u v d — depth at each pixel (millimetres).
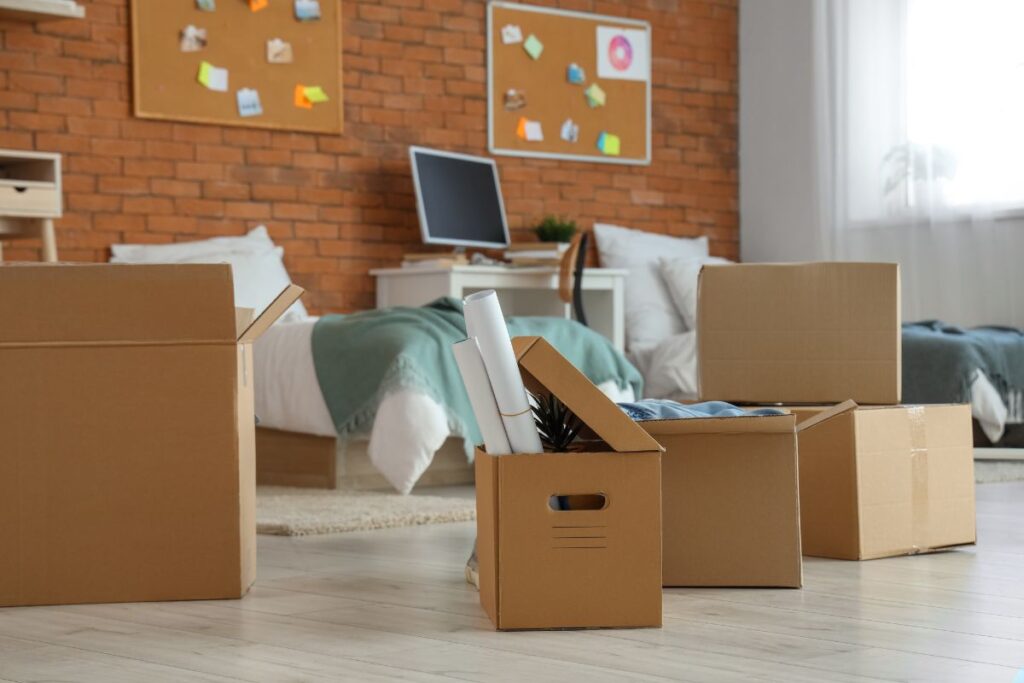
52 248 4551
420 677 1740
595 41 6680
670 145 6953
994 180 5949
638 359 6176
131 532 2289
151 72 5430
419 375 3949
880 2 6371
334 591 2395
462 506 3639
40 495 2268
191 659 1856
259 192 5727
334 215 5918
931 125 6176
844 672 1748
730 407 2514
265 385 4312
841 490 2676
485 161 6238
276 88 5738
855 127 6492
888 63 6352
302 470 4309
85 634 2031
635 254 6500
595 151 6672
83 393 2277
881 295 2930
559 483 2033
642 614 2039
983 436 4953
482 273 5695
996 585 2393
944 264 6113
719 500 2377
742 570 2369
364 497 3895
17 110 5156
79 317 2275
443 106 6219
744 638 1963
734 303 2984
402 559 2783
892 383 2922
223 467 2312
